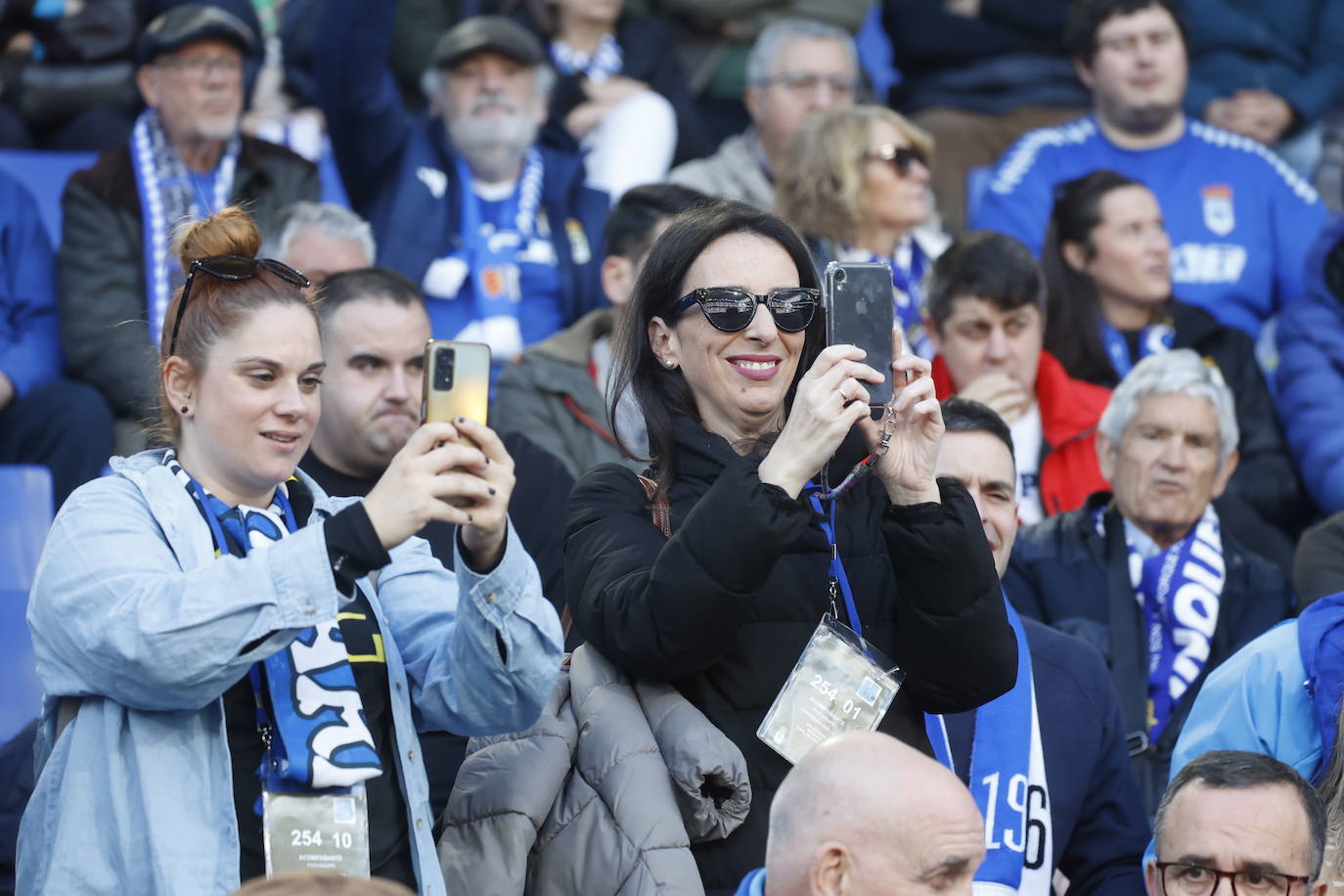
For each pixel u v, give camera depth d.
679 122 26.31
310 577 9.58
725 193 24.52
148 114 21.67
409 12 25.30
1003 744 13.02
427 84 22.98
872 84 27.70
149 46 21.39
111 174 21.30
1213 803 11.59
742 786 10.81
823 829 8.74
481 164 22.67
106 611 9.70
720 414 11.77
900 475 11.12
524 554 10.45
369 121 22.28
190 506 10.33
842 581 11.41
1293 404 22.17
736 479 10.50
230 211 10.94
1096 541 17.62
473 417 10.02
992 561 11.15
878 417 11.04
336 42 22.02
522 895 10.91
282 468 10.55
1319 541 17.36
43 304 21.25
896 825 8.65
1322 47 27.23
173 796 9.75
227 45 21.42
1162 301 22.45
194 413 10.57
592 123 25.48
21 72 24.05
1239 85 26.92
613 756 11.02
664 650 10.69
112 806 9.74
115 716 9.88
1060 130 25.19
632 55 26.28
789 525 10.44
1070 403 20.03
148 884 9.62
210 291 10.55
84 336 20.67
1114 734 13.97
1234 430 17.84
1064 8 26.84
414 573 11.45
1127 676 16.86
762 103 24.52
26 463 20.17
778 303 11.49
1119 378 21.44
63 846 9.73
